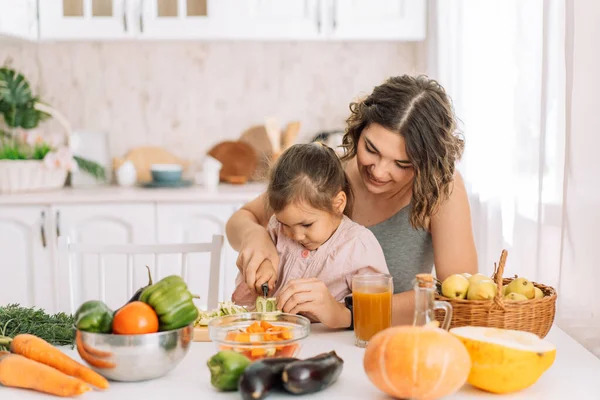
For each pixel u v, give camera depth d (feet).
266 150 11.23
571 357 4.20
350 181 5.87
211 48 11.21
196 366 4.07
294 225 5.14
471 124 8.19
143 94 11.21
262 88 11.30
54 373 3.62
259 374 3.40
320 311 4.58
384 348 3.36
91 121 11.17
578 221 5.18
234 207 9.84
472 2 8.07
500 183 7.35
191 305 3.79
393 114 4.85
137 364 3.68
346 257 5.25
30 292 9.78
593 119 5.03
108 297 9.87
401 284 5.68
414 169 5.04
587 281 5.13
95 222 9.75
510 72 7.05
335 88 11.33
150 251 6.42
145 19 9.89
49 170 10.16
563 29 5.80
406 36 10.14
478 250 8.05
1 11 8.80
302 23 10.02
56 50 11.01
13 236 9.67
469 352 3.56
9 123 10.41
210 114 11.29
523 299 4.23
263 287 4.88
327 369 3.53
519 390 3.65
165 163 11.23
